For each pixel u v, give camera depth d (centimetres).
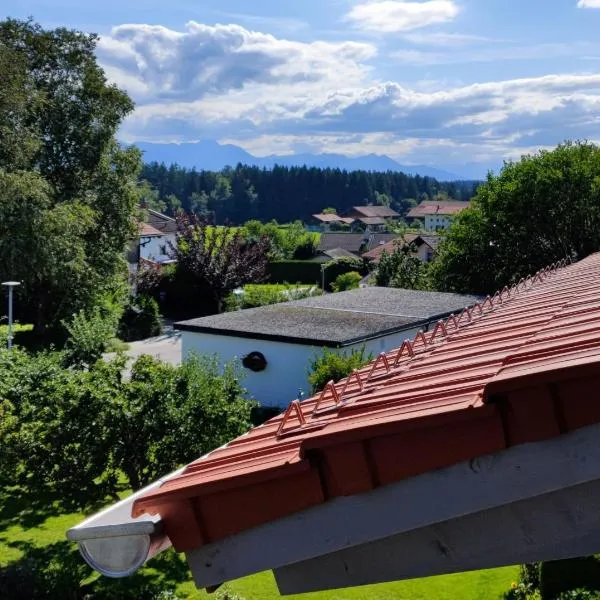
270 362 2067
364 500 212
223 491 220
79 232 3020
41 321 3381
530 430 194
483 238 3388
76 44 3300
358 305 2522
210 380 1155
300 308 2450
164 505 223
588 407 189
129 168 3512
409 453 205
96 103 3341
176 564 1159
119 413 1062
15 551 1200
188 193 17100
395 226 11988
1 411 1158
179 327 2217
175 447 1081
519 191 3259
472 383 245
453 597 1055
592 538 209
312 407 333
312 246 7825
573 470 192
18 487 1473
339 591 1078
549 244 3309
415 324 2205
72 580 1020
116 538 220
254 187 17550
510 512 216
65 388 1090
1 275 2859
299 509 215
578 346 255
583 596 823
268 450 249
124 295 3719
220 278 4300
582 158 3259
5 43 3183
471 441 199
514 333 403
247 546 222
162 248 4906
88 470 1067
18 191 2777
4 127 2900
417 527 209
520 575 1052
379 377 370
